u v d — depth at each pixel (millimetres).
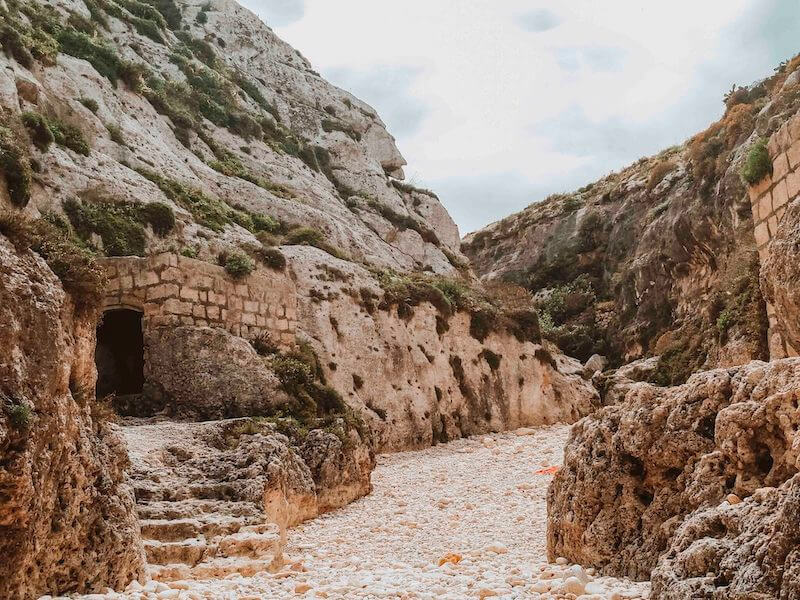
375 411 27953
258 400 20188
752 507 7398
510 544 14711
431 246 45750
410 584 10000
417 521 17219
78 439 9586
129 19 43344
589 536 10086
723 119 43531
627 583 9086
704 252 40812
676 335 39500
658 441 9625
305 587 10078
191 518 12852
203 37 49781
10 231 9164
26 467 8062
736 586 6730
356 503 19125
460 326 33031
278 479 14992
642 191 52781
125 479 10898
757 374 8922
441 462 25219
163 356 20375
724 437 8695
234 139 41438
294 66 52969
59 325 9211
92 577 9328
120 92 34312
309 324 27812
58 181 24688
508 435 31531
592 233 55344
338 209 41531
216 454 15445
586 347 46719
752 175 17656
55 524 8852
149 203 26422
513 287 38781
